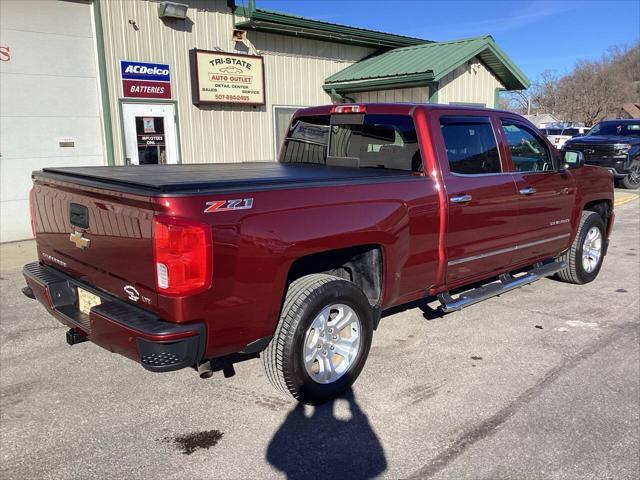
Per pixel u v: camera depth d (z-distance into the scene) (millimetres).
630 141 15406
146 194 2746
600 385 3801
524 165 5035
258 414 3447
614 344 4520
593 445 3096
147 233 2781
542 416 3396
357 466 2926
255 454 3029
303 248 3186
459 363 4160
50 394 3689
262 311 3098
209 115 10523
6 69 8109
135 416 3416
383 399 3617
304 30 11398
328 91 12602
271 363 3316
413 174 4059
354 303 3559
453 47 12055
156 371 2785
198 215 2762
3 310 5328
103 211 3092
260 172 3830
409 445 3109
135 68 9352
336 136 4891
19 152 8398
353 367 3652
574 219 5730
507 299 5719
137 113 9523
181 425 3318
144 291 2902
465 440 3148
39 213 3828
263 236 3000
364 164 4629
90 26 8836
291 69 11797
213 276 2822
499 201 4586
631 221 10719
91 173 3539
